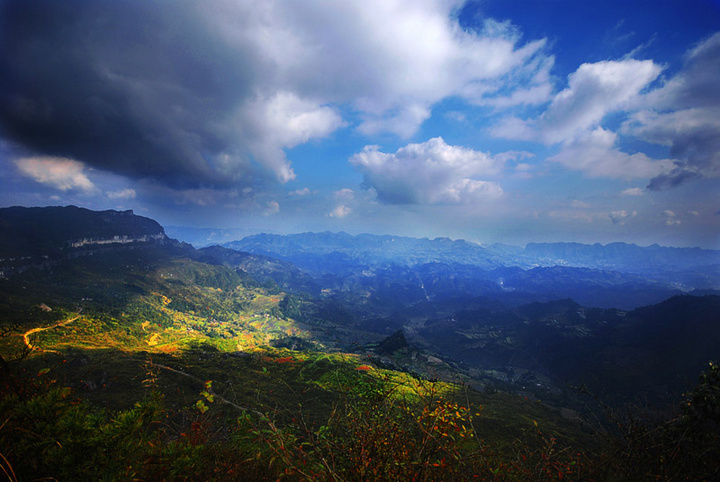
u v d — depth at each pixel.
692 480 2.77
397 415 2.94
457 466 2.79
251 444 2.81
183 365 60.22
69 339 106.19
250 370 55.62
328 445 2.73
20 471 2.08
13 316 113.06
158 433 2.56
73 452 2.12
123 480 2.14
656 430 3.08
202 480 2.49
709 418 2.94
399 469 2.69
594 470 2.70
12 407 2.12
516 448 2.95
